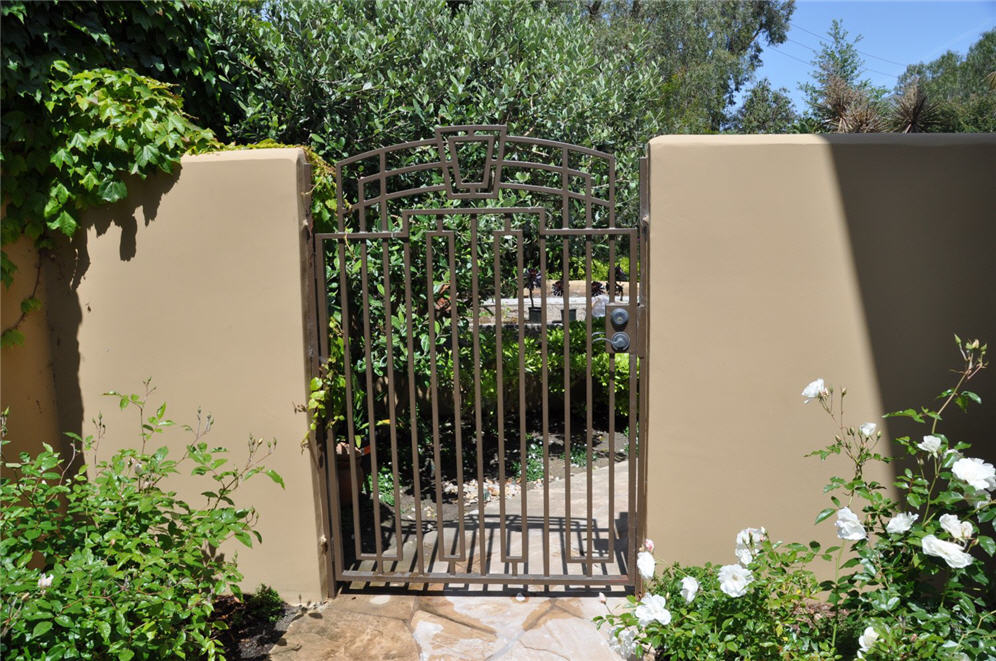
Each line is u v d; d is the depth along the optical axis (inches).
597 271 316.2
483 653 108.7
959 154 107.4
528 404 244.7
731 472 116.3
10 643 79.9
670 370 115.0
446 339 183.3
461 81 179.9
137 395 123.3
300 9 169.3
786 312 112.0
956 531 78.5
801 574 89.2
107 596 83.6
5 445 114.9
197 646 101.7
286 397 120.9
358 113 177.3
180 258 120.1
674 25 797.2
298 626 117.6
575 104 193.2
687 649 86.4
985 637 73.4
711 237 111.6
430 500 180.1
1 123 111.7
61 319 124.2
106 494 98.1
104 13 134.7
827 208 109.8
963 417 111.7
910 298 110.4
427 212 120.5
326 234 121.2
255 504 124.2
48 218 117.2
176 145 117.4
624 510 167.5
